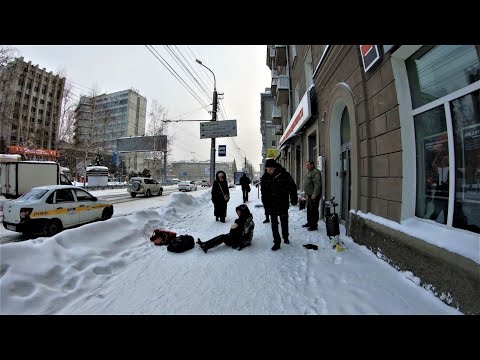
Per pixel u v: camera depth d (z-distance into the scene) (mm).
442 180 3115
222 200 7387
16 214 6152
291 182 4723
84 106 38375
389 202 3854
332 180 6719
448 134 2963
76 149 37156
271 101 43812
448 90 3021
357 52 4660
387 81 3840
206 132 18484
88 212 7609
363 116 4578
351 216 4938
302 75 11094
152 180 22391
